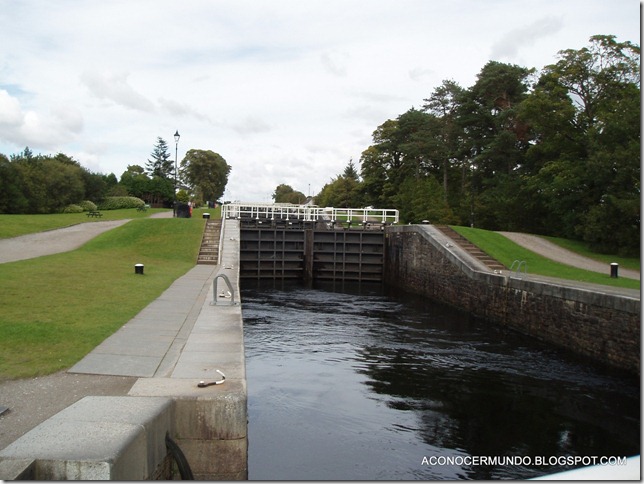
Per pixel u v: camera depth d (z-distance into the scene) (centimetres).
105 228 3303
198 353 836
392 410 1047
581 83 3419
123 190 6975
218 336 959
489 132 4875
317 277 3466
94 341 879
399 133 5981
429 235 2722
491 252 2548
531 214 3816
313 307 2306
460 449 886
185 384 671
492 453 875
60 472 421
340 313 2153
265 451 850
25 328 915
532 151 3778
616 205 2594
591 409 1078
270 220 3606
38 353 791
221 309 1239
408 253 3038
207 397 615
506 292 1902
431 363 1391
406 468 813
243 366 764
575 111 3331
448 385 1212
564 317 1548
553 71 3444
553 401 1120
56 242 2631
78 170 5616
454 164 5888
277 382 1191
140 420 514
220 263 2452
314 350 1493
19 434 521
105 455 430
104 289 1423
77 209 4994
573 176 3092
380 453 859
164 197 7962
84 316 1059
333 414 1013
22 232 2875
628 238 2641
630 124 2791
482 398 1130
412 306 2417
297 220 3597
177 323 1069
